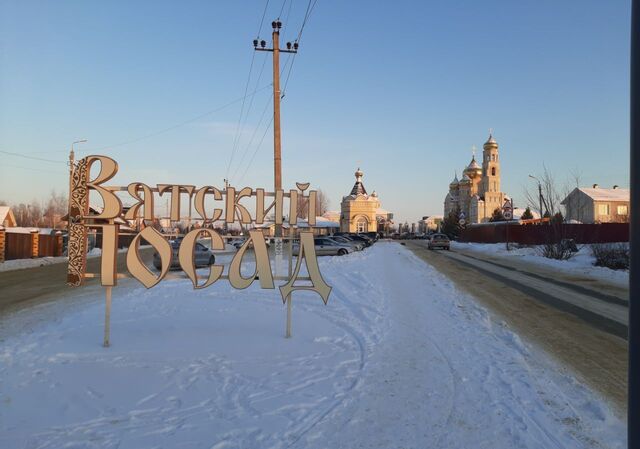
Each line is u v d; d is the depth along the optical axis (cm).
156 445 415
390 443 421
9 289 1609
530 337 832
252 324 908
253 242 796
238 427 451
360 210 8350
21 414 484
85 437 432
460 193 10481
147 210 779
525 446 415
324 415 480
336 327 888
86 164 760
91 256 3856
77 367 634
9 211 5144
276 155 1998
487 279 1767
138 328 866
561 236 2791
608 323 961
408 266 2242
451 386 568
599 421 470
